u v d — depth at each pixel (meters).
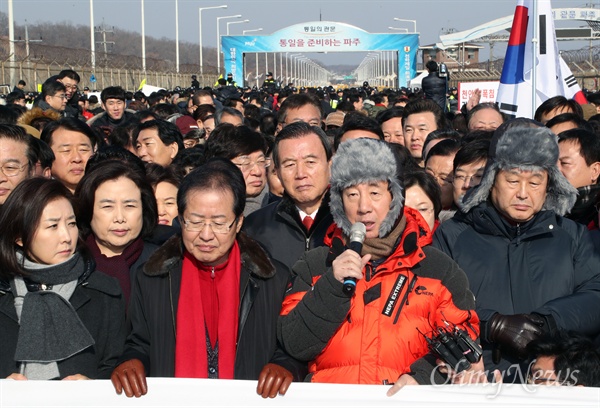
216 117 8.77
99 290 3.62
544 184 3.79
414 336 3.22
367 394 2.97
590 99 11.95
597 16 36.16
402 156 5.29
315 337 3.14
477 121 7.46
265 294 3.50
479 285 3.85
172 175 5.32
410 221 3.38
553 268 3.79
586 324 3.60
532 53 7.79
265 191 6.64
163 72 44.16
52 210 3.50
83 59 33.97
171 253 3.54
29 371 3.42
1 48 27.94
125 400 3.01
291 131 4.44
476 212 3.92
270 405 2.99
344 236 3.39
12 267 3.46
